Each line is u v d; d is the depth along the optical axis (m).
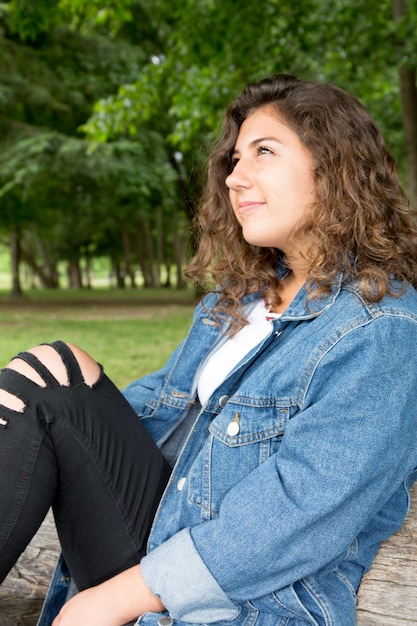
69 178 17.17
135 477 1.60
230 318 1.84
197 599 1.38
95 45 15.39
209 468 1.51
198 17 8.68
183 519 1.52
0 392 1.51
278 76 1.76
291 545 1.36
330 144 1.60
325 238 1.54
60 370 1.57
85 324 12.11
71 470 1.54
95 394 1.60
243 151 1.69
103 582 1.54
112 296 25.25
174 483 1.59
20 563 1.93
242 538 1.36
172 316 14.23
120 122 9.98
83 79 15.90
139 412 1.96
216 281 1.96
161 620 1.41
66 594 1.70
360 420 1.34
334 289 1.52
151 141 16.77
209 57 9.13
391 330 1.39
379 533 1.57
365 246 1.53
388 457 1.35
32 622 1.87
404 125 8.87
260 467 1.42
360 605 1.57
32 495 1.46
